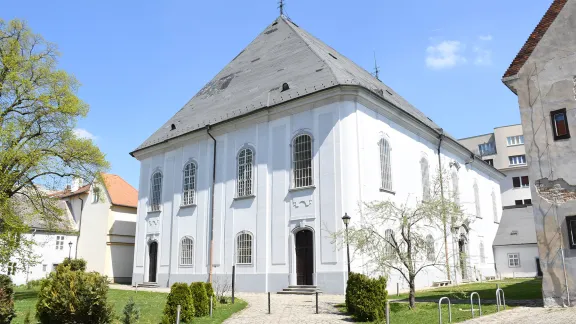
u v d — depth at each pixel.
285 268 25.27
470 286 28.52
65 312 12.50
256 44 38.28
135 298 22.66
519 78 17.23
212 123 31.09
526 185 66.69
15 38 26.91
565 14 16.80
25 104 26.58
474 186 42.19
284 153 26.91
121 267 41.25
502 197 68.19
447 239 32.94
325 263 23.70
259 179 27.80
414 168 31.11
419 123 31.72
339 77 26.28
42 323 13.23
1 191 23.89
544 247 15.88
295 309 17.73
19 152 24.30
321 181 24.88
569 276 15.28
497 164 69.81
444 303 17.77
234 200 28.88
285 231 25.75
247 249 27.45
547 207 16.02
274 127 27.83
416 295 22.41
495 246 44.62
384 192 26.83
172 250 32.44
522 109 17.02
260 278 26.19
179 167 33.66
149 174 36.28
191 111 36.34
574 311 14.16
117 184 43.78
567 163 15.87
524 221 45.53
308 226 24.81
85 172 27.83
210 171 31.08
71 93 27.45
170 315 14.88
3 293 13.91
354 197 24.12
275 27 38.34
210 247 29.53
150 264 34.56
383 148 27.75
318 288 23.59
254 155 28.44
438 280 31.34
